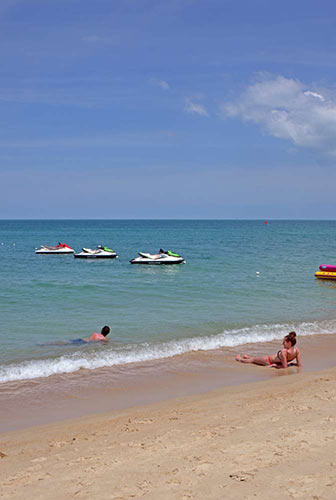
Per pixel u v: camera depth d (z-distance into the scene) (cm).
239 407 758
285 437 571
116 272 3312
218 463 495
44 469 518
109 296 2184
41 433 681
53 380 988
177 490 433
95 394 898
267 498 405
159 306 1925
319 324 1609
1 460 565
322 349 1286
